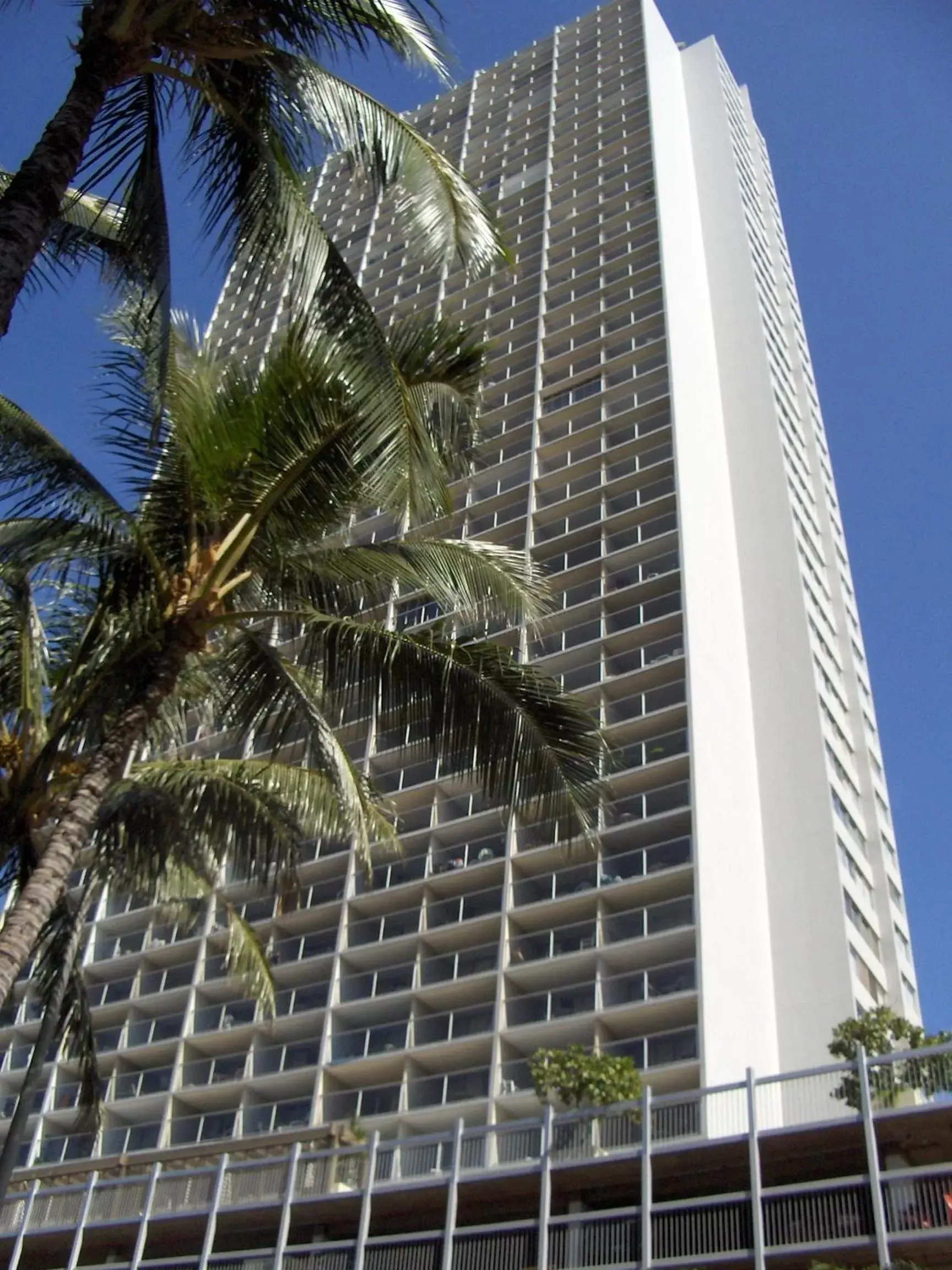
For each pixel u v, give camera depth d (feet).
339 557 47.85
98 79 39.09
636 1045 112.16
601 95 266.77
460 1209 78.13
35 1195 92.99
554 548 167.22
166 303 43.45
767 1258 64.44
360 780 48.24
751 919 128.06
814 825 139.54
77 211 51.60
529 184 252.62
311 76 46.47
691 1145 69.92
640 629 145.59
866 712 184.96
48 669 53.21
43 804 46.65
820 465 214.69
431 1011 128.06
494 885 136.05
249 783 53.72
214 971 148.56
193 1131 132.16
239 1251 84.33
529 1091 111.75
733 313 210.79
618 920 122.72
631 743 137.59
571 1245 70.03
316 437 45.83
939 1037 86.74
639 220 222.07
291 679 45.62
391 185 47.32
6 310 33.42
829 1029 121.39
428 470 42.83
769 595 165.37
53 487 46.26
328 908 142.72
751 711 153.38
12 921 36.01
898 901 161.58
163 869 51.24
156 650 45.32
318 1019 132.87
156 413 46.01
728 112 261.24
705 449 177.37
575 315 210.59
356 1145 82.79
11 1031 156.76
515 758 44.19
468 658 44.80
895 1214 62.49
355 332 42.60
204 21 41.98
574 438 181.98
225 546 45.27
